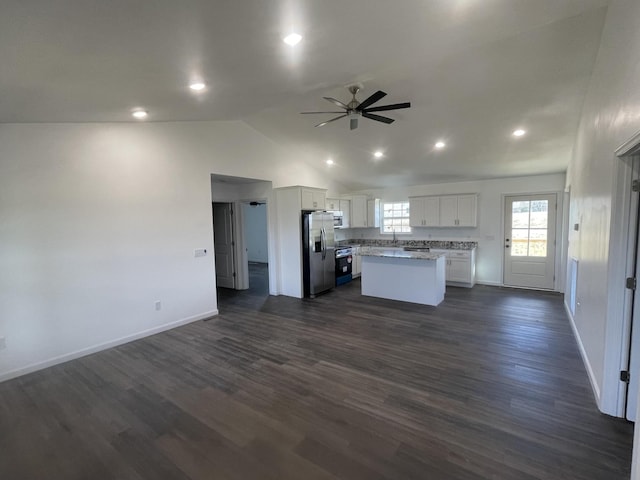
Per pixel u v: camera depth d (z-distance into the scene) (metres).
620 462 1.92
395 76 3.52
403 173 6.97
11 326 3.20
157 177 4.30
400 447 2.09
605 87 2.60
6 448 2.18
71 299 3.59
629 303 2.29
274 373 3.12
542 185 6.29
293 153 6.42
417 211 7.47
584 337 3.30
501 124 4.50
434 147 5.46
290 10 1.62
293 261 6.11
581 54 3.01
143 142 4.16
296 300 5.89
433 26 2.06
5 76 1.93
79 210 3.63
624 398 2.33
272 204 6.15
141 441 2.21
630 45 1.99
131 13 1.42
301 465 1.96
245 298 6.09
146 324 4.23
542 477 1.82
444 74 3.49
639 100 1.81
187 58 2.09
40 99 2.45
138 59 1.97
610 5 2.40
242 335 4.16
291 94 3.59
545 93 3.70
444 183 7.36
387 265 5.87
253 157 5.63
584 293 3.37
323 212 6.33
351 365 3.26
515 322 4.48
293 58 2.36
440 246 7.29
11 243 3.20
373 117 3.67
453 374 3.04
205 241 4.89
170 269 4.47
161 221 4.36
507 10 1.96
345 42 2.16
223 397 2.72
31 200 3.31
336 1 1.59
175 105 3.37
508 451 2.03
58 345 3.50
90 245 3.72
